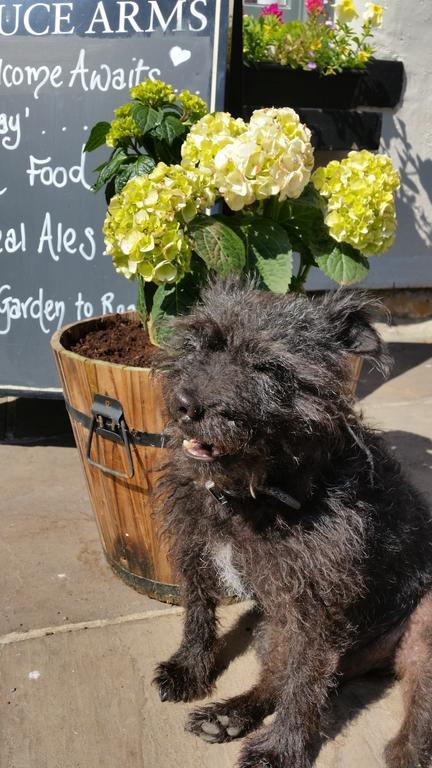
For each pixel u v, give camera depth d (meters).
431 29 2.00
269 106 1.89
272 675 1.07
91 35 1.44
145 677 1.11
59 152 1.47
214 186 1.11
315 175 1.17
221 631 1.19
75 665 1.12
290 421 0.97
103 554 1.30
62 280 1.49
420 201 2.14
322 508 1.01
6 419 1.69
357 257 1.18
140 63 1.42
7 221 1.50
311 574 1.00
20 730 1.04
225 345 0.99
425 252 2.19
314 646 1.02
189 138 1.12
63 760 1.01
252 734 1.05
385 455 1.11
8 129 1.49
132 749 1.03
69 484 1.47
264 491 0.99
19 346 1.51
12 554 1.29
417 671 1.07
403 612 1.09
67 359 1.15
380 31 1.99
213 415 0.94
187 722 1.05
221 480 0.99
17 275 1.50
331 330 1.01
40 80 1.47
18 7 1.46
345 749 1.04
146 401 1.10
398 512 1.08
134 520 1.18
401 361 1.98
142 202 1.07
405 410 1.71
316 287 2.08
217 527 1.04
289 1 2.16
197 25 1.38
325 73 1.90
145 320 1.23
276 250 1.14
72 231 1.48
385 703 1.10
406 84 2.03
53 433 1.64
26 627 1.17
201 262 1.16
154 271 1.08
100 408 1.13
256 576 1.03
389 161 1.17
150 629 1.17
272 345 0.97
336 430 1.00
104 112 1.45
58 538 1.33
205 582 1.11
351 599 1.03
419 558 1.10
